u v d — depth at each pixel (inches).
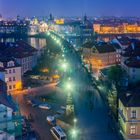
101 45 7391.7
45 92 5196.9
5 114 3154.5
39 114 4168.3
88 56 7490.2
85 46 7682.1
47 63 7283.5
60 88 5438.0
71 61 7790.4
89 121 3914.9
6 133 2923.2
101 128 3718.0
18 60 6254.9
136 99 3373.5
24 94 5059.1
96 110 4343.0
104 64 7209.6
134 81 5032.0
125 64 5477.4
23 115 4079.7
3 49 7022.6
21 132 3240.7
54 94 5093.5
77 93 5167.3
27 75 6245.1
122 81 4776.1
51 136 3491.6
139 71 5167.3
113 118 4003.4
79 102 4685.0
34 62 6973.4
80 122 3875.5
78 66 7209.6
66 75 6373.0
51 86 5551.2
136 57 5556.1
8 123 3166.8
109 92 4554.6
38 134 3526.1
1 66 5103.3
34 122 3880.4
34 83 5679.1
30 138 3297.2
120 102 3646.7
